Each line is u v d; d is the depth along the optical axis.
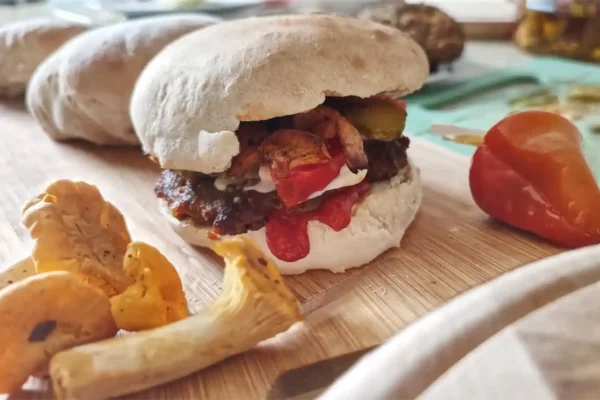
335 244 0.23
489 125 0.37
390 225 0.24
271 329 0.19
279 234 0.22
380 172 0.24
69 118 0.35
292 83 0.21
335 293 0.22
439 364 0.14
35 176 0.33
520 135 0.25
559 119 0.25
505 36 0.62
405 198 0.25
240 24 0.24
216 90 0.21
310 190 0.22
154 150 0.23
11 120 0.43
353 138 0.22
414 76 0.24
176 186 0.25
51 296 0.17
